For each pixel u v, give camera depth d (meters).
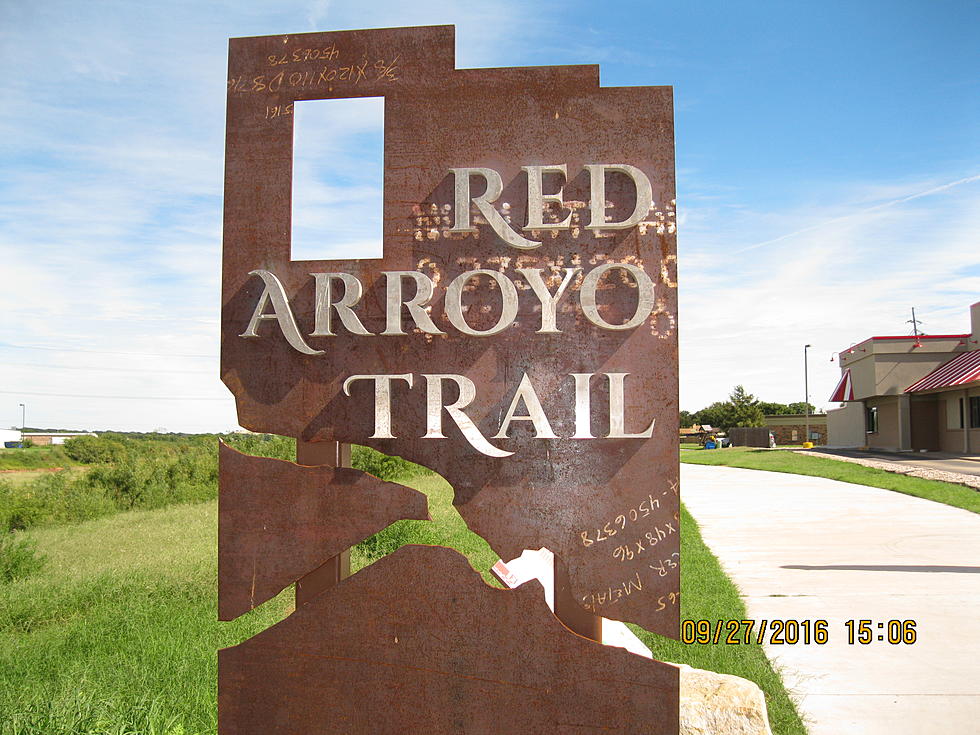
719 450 44.31
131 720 3.87
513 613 2.95
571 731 2.91
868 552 9.48
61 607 6.69
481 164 3.07
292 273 3.13
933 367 32.41
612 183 3.02
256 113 3.19
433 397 3.01
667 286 2.96
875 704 4.57
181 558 8.97
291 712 3.04
